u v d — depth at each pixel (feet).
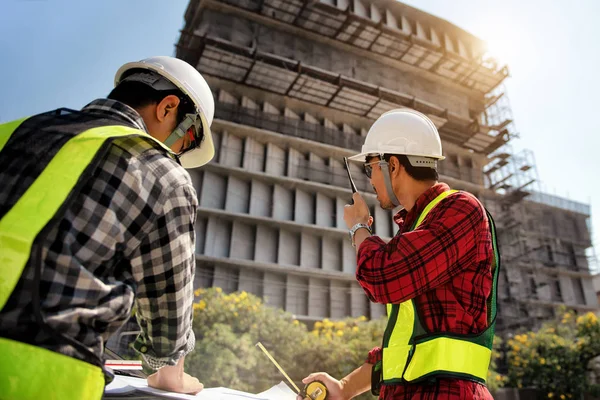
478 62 105.09
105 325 3.18
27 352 2.77
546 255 106.32
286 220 78.59
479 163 106.01
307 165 85.10
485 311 4.40
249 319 39.96
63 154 3.36
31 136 3.55
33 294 2.83
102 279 3.24
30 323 2.83
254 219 75.77
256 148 82.79
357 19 90.33
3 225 2.99
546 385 51.72
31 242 2.91
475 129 98.68
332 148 86.58
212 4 86.48
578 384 50.60
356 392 5.57
